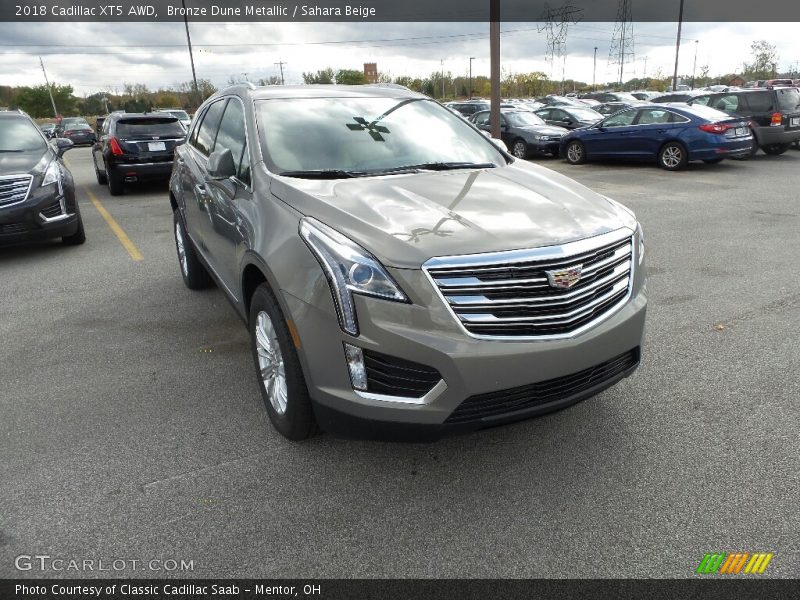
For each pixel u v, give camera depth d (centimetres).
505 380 256
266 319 319
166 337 470
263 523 264
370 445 321
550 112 2005
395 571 238
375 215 279
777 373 389
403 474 297
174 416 353
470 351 250
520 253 257
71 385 393
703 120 1354
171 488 288
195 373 408
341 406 266
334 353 263
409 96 455
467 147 411
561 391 276
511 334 258
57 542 254
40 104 8488
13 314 528
